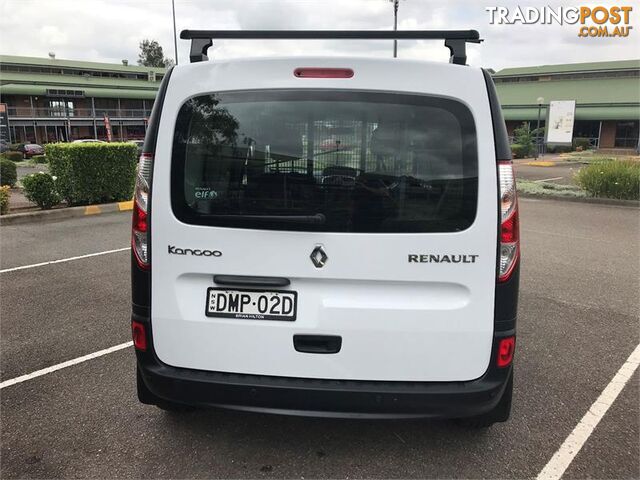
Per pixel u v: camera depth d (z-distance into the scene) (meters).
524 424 3.13
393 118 2.38
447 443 2.93
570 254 7.34
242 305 2.49
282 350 2.48
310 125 2.40
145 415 3.20
